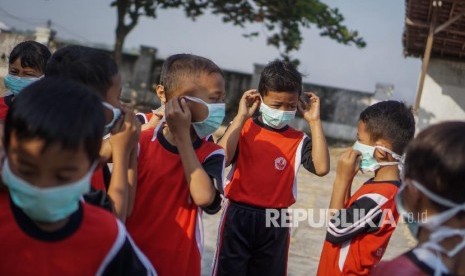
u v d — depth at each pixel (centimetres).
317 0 1673
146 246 221
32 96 134
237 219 302
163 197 225
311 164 304
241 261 303
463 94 1377
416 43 1339
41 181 133
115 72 197
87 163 138
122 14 1742
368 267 242
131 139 199
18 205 139
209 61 236
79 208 150
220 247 307
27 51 298
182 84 227
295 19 1722
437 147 132
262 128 311
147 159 229
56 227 145
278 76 291
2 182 146
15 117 131
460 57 1373
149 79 2000
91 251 148
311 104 312
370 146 245
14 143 132
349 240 247
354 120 1861
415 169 137
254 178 302
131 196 209
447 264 132
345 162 248
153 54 1997
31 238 143
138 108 1867
